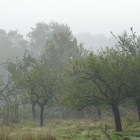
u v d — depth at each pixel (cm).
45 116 5494
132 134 2277
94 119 3700
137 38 2872
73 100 2705
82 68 2655
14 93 5153
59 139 2061
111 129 2691
